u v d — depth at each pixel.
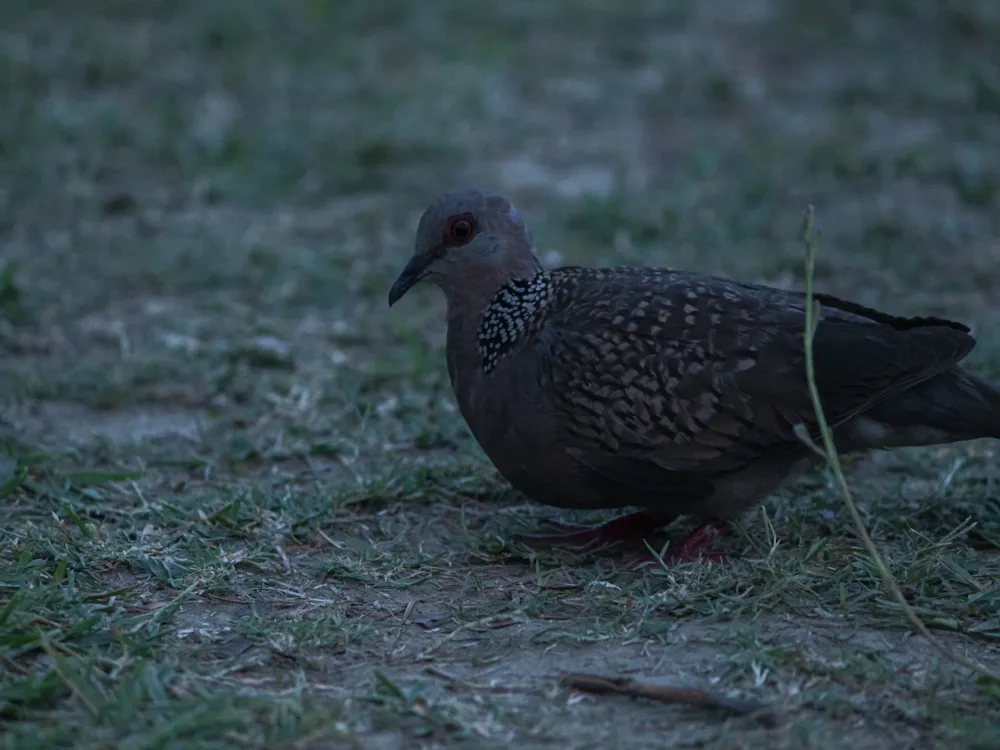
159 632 8.09
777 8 26.66
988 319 13.78
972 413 8.77
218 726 6.95
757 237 16.31
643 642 8.07
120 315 14.36
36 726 7.02
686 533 9.78
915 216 16.86
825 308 9.09
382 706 7.29
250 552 9.30
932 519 9.84
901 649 7.93
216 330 13.86
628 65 23.42
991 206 17.45
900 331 8.87
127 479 10.50
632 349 8.91
